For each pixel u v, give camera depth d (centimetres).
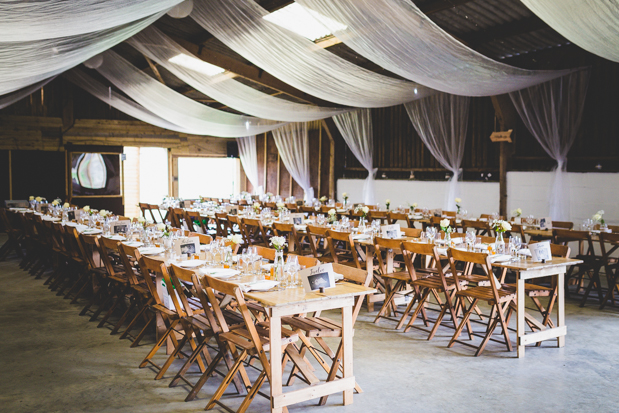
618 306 593
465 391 358
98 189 1482
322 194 1458
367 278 364
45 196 1409
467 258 449
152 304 447
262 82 909
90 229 682
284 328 340
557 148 857
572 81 844
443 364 410
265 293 326
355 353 435
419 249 487
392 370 397
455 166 1039
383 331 500
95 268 571
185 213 1006
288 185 1585
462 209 1052
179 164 1748
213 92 926
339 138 1415
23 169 1381
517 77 712
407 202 1144
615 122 839
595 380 378
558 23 486
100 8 376
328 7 523
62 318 546
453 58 608
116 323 530
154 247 527
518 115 975
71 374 390
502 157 962
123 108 1243
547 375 387
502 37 789
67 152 1435
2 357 427
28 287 698
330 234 595
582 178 841
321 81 746
